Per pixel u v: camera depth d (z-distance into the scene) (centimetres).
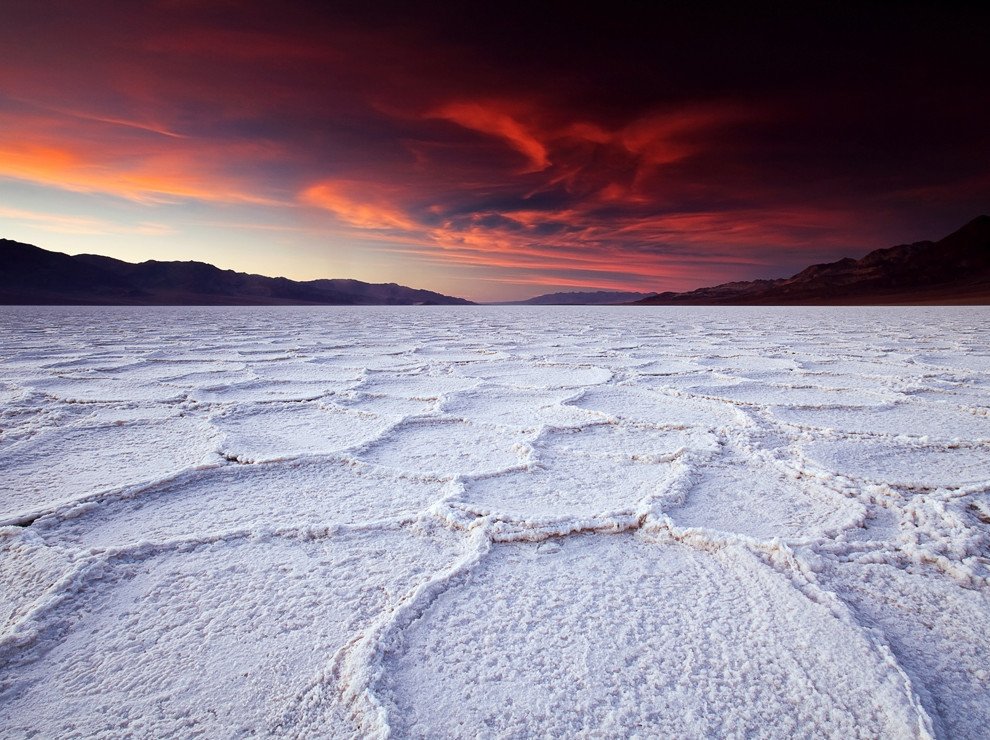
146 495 214
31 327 1355
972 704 104
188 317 2072
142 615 135
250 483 230
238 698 107
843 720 99
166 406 384
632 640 124
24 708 105
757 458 254
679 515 193
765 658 117
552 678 112
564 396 414
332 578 152
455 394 422
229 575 154
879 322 1543
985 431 302
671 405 384
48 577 150
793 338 970
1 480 233
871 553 159
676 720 100
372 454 271
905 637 124
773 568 153
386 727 97
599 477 236
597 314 2831
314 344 895
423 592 142
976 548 161
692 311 3488
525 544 172
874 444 274
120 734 98
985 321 1555
